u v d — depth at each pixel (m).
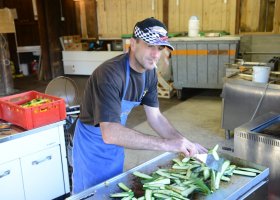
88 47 7.49
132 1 6.71
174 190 1.34
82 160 1.74
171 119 4.35
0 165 2.05
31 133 2.15
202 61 4.99
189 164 1.57
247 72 3.62
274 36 5.28
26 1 7.59
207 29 6.00
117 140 1.38
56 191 2.40
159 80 5.39
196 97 5.50
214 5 5.82
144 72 1.58
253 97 3.22
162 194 1.32
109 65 1.47
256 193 1.42
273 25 5.42
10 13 5.69
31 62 7.98
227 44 4.77
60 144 2.36
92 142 1.69
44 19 7.10
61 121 2.32
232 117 3.46
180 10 6.16
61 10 7.40
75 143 1.76
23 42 7.82
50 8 7.11
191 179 1.43
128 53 1.53
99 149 1.70
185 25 6.19
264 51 5.39
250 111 3.28
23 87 6.58
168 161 1.64
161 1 6.36
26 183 2.21
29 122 2.15
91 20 7.38
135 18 6.80
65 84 2.68
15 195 2.16
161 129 1.77
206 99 5.36
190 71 5.11
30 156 2.20
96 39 7.47
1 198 2.09
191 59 5.04
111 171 1.75
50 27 7.16
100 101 1.42
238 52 5.11
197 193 1.34
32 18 7.76
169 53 5.20
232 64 4.14
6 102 2.28
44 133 2.24
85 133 1.70
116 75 1.45
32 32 7.86
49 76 7.38
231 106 3.43
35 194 2.28
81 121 1.71
